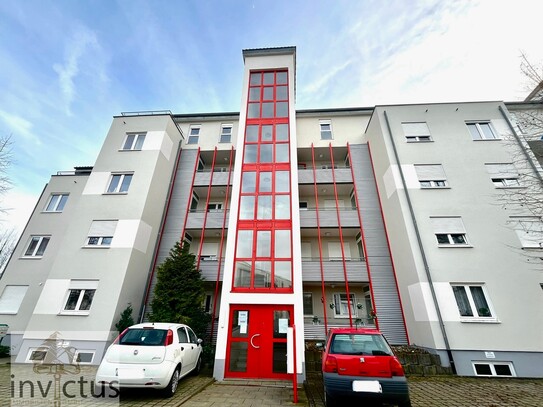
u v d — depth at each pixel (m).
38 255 13.59
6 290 12.70
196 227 13.76
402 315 11.09
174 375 5.77
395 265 11.91
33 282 12.79
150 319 9.61
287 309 8.58
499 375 8.14
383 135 13.07
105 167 13.13
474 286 9.54
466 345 8.59
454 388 6.71
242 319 8.53
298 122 16.84
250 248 9.65
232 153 16.25
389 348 4.84
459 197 11.04
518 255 9.73
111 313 9.82
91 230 11.61
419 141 12.53
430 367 8.33
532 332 8.61
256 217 10.24
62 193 15.05
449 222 10.65
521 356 8.34
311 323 11.91
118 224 11.69
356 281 11.92
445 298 9.30
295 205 10.29
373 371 4.44
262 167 11.37
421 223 10.70
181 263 10.95
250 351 8.11
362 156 15.32
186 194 14.84
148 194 12.52
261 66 14.08
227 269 9.25
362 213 13.56
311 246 14.21
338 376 4.48
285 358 7.96
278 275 9.12
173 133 15.49
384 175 13.09
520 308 8.96
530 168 10.91
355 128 16.42
